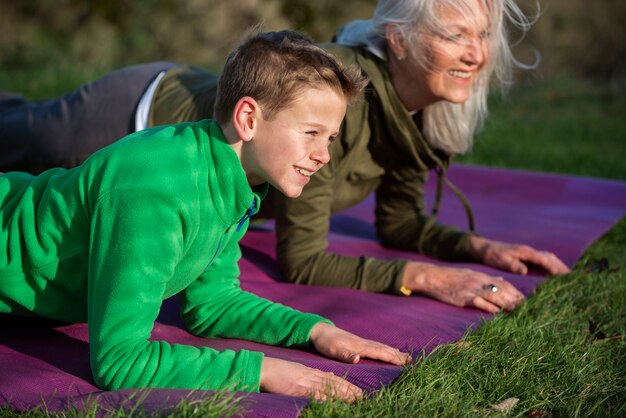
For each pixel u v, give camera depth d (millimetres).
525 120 7914
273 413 1797
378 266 2865
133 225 1874
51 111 3139
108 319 1880
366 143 2994
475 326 2533
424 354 2238
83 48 9984
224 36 10070
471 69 2793
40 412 1863
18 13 10508
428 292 2822
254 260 3178
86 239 2008
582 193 4422
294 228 2875
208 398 1821
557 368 2291
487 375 2191
